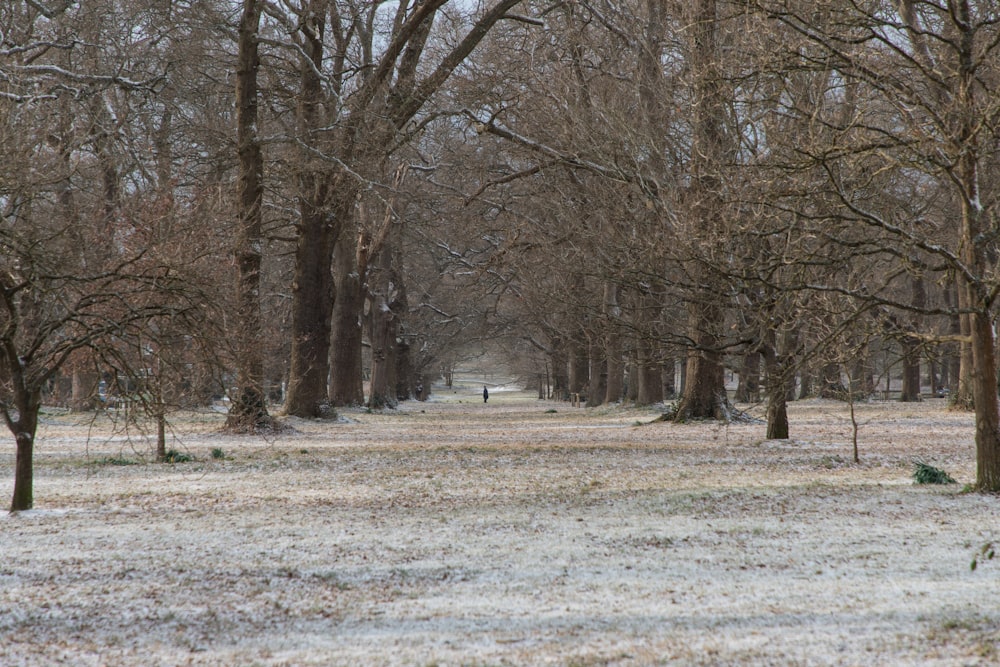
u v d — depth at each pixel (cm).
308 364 4606
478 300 7638
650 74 3681
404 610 1098
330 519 1761
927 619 980
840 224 1948
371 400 6706
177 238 2514
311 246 4550
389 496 2061
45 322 1845
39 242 1698
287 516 1803
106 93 4503
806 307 2086
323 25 4684
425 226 6291
